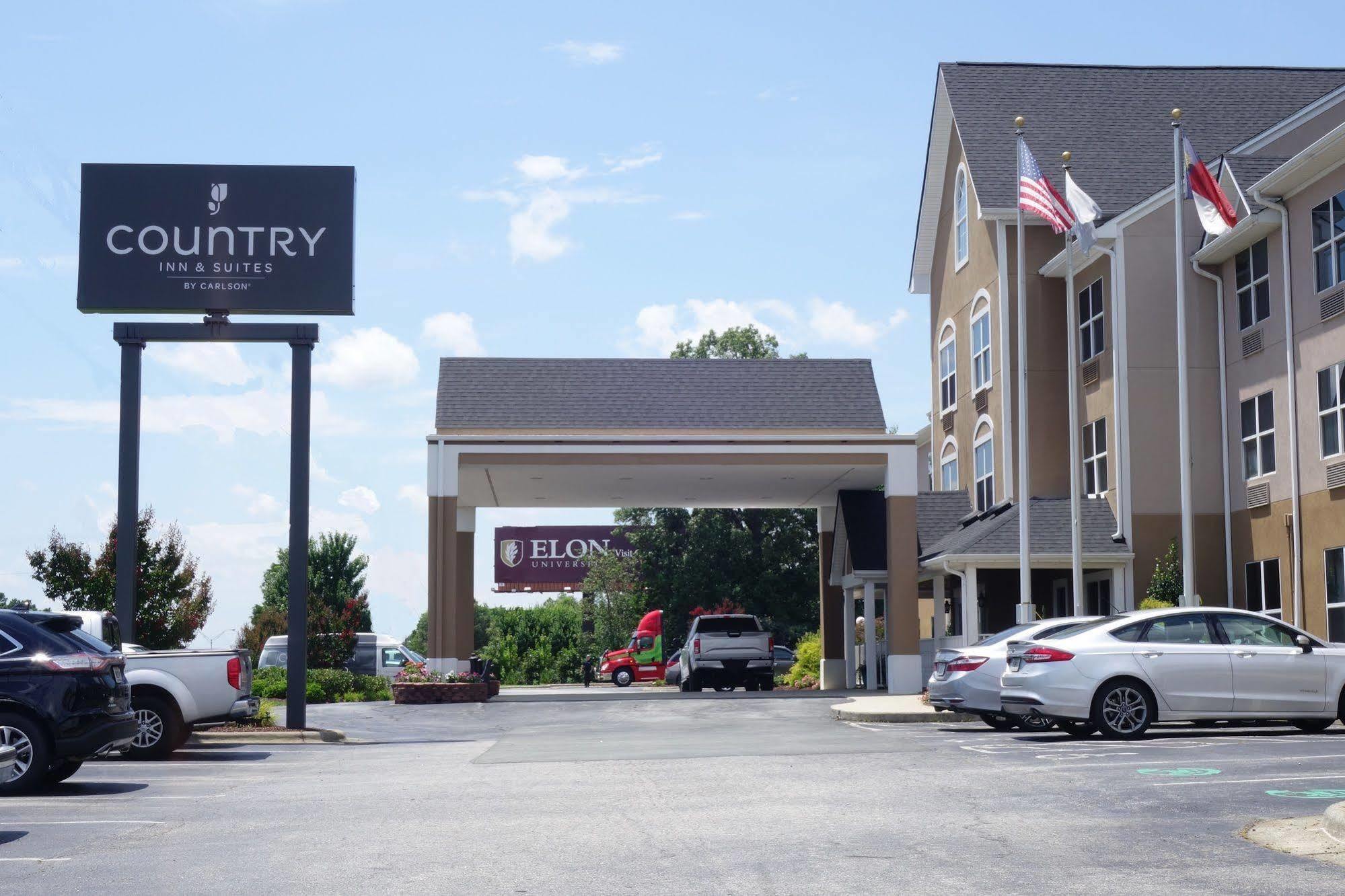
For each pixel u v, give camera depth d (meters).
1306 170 24.58
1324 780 11.59
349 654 39.12
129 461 21.00
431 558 31.69
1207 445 28.77
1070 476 31.92
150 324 21.34
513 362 35.38
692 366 35.50
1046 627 18.91
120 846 9.38
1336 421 24.20
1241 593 27.81
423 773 14.49
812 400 34.81
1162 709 16.75
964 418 36.94
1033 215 32.81
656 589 60.84
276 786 13.22
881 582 36.19
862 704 24.92
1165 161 34.22
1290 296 25.62
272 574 65.75
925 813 10.27
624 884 7.70
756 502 41.81
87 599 28.55
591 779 13.35
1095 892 7.34
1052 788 11.51
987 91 36.94
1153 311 29.45
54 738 12.73
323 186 22.86
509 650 61.84
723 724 22.66
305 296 22.62
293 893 7.59
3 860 8.81
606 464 32.53
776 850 8.77
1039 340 33.09
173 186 22.73
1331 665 17.06
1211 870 7.91
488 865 8.35
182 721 17.02
